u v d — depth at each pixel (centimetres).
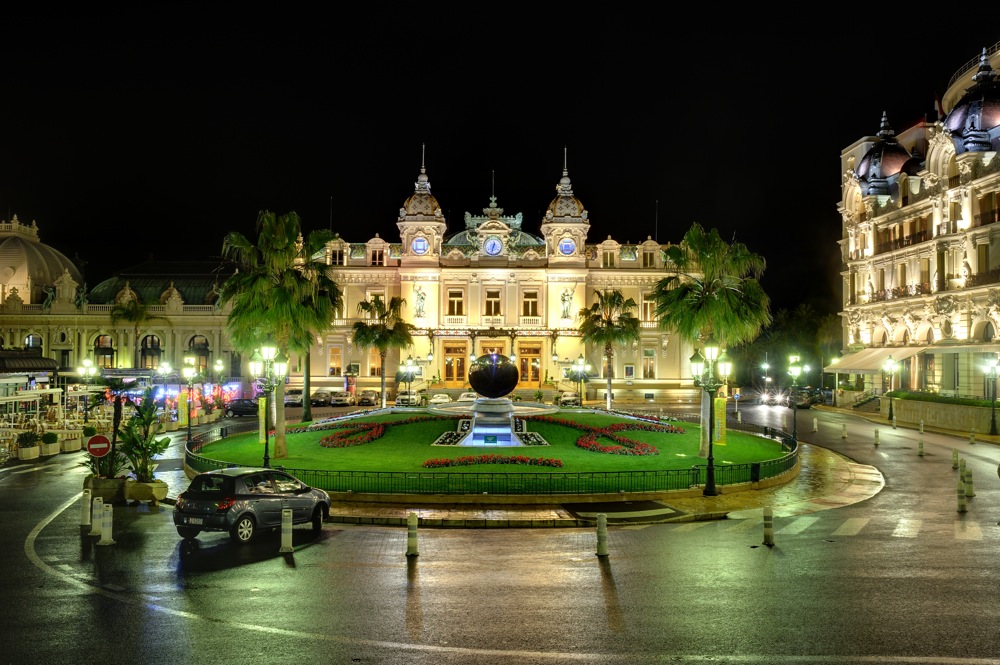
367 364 8694
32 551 1933
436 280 8644
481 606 1484
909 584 1639
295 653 1241
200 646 1271
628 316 6806
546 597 1545
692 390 8688
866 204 7562
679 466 3256
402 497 2614
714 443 3909
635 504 2631
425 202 8688
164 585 1630
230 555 1900
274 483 2144
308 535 2173
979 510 2538
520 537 2155
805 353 9731
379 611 1454
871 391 7350
